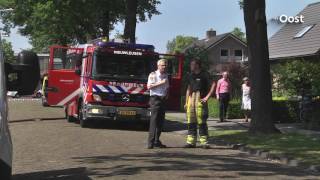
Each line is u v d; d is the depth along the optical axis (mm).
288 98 23328
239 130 18000
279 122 22031
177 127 20703
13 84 5934
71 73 20922
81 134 16688
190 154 12773
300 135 15891
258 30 16688
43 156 11984
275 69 27391
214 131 17812
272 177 10000
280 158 12203
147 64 19188
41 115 25766
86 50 19703
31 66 5969
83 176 9578
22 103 42312
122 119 18875
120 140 15320
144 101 18984
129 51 19031
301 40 39125
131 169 10359
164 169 10422
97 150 13070
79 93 20328
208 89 14164
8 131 5660
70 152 12641
